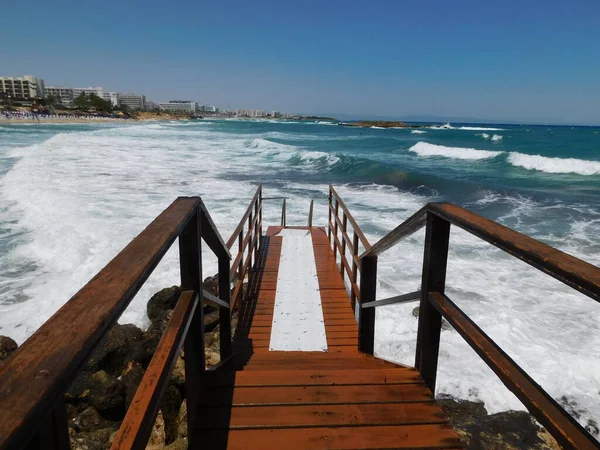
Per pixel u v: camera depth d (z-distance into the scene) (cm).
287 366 343
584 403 464
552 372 506
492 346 151
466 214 172
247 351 425
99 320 81
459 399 463
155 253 120
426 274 213
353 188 1823
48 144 2844
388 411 212
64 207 1201
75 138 3569
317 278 623
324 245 790
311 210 966
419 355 231
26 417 57
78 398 468
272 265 677
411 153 3559
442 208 188
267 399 221
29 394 61
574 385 488
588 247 999
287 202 1466
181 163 2367
